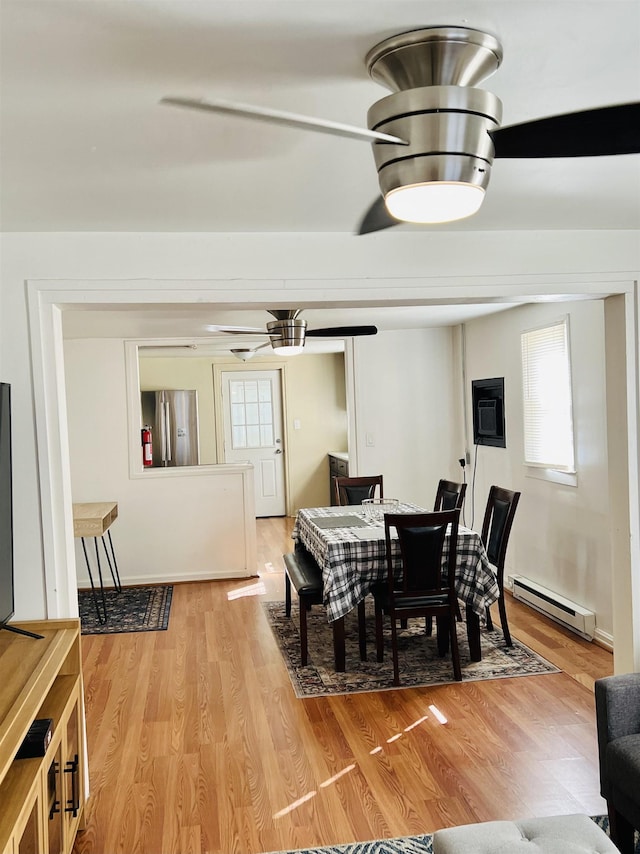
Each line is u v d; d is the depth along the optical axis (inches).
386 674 158.2
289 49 55.2
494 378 235.5
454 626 153.1
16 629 101.7
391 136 54.7
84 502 242.4
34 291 106.7
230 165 81.2
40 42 52.6
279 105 65.9
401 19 51.3
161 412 337.1
